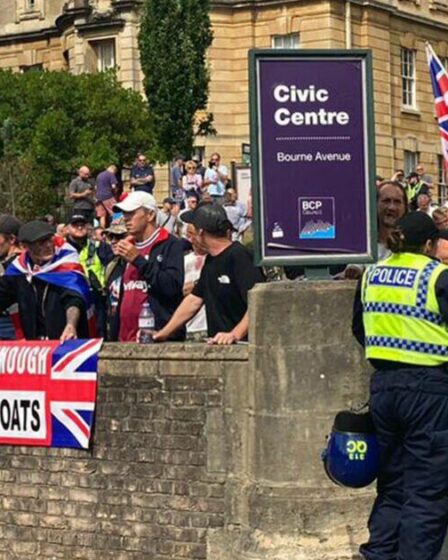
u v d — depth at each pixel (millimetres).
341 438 10734
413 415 10461
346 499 11664
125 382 12719
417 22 74438
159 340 13023
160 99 58156
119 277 14922
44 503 13273
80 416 12977
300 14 67438
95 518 12914
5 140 56719
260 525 11703
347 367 11648
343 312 11672
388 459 10789
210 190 40781
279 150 12070
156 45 58031
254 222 12039
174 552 12391
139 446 12625
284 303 11664
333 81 12172
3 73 58250
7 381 13531
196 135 60656
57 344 13250
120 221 15141
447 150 17609
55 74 57781
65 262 14195
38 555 13289
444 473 10477
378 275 10805
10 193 49438
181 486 12375
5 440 13531
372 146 12227
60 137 55875
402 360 10531
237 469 12094
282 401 11648
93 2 68625
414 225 10750
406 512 10516
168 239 13820
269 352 11695
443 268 10555
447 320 10453
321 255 12141
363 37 69875
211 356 12180
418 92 74875
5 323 14500
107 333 15375
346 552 11539
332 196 12172
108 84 58125
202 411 12258
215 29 68312
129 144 57812
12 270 14312
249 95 12023
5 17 79312
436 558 10992
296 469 11641
